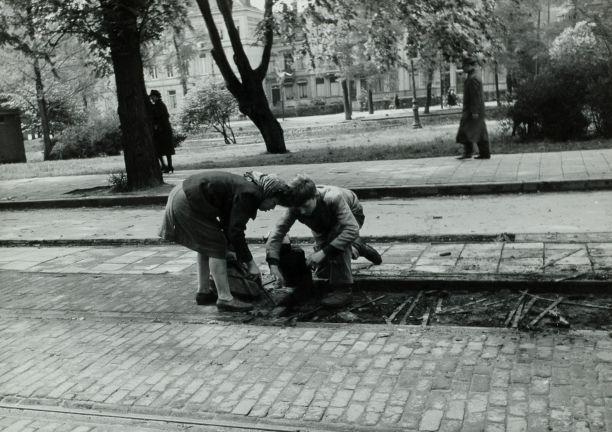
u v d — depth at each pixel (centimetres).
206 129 3497
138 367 492
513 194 1040
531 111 1689
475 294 600
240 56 2138
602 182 1004
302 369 462
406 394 409
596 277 578
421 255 721
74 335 576
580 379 405
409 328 521
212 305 629
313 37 2206
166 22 1656
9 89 3816
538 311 538
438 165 1361
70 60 3491
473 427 361
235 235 557
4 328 612
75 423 415
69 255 912
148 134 1429
